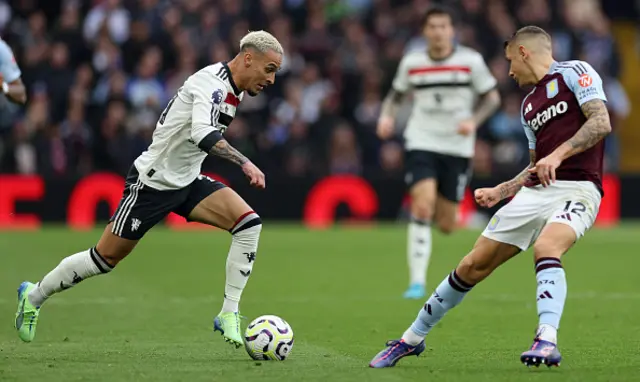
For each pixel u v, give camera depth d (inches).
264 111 2682.1
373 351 946.7
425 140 1489.9
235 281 946.7
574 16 2979.8
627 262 1883.6
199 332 1082.7
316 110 2706.7
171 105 928.3
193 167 946.1
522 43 841.5
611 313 1229.1
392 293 1453.0
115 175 2518.5
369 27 2972.4
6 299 1354.6
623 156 3378.4
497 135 2714.1
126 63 2689.5
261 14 2824.8
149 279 1596.9
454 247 2162.9
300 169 2615.7
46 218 2497.5
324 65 2795.3
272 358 881.5
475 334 1057.5
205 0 2817.4
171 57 2696.9
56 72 2630.4
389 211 2640.3
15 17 2864.2
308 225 2608.3
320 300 1368.1
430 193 1446.9
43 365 853.2
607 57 2942.9
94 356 908.6
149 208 939.3
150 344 994.1
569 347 958.4
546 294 772.6
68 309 1266.0
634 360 875.4
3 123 2576.3
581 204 807.7
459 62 1487.5
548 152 832.9
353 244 2178.9
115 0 2765.7
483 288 1503.4
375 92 2721.5
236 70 917.2
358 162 2652.6
